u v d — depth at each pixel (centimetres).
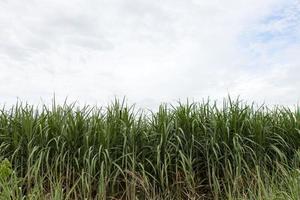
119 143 590
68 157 554
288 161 610
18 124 591
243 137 598
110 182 551
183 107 620
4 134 587
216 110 623
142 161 577
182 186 567
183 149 587
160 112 620
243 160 561
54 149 569
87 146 561
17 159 564
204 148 589
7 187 448
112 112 605
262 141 605
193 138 582
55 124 584
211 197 568
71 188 538
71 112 598
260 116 636
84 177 546
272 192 508
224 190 570
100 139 572
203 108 628
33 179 543
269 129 633
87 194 532
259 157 588
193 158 589
